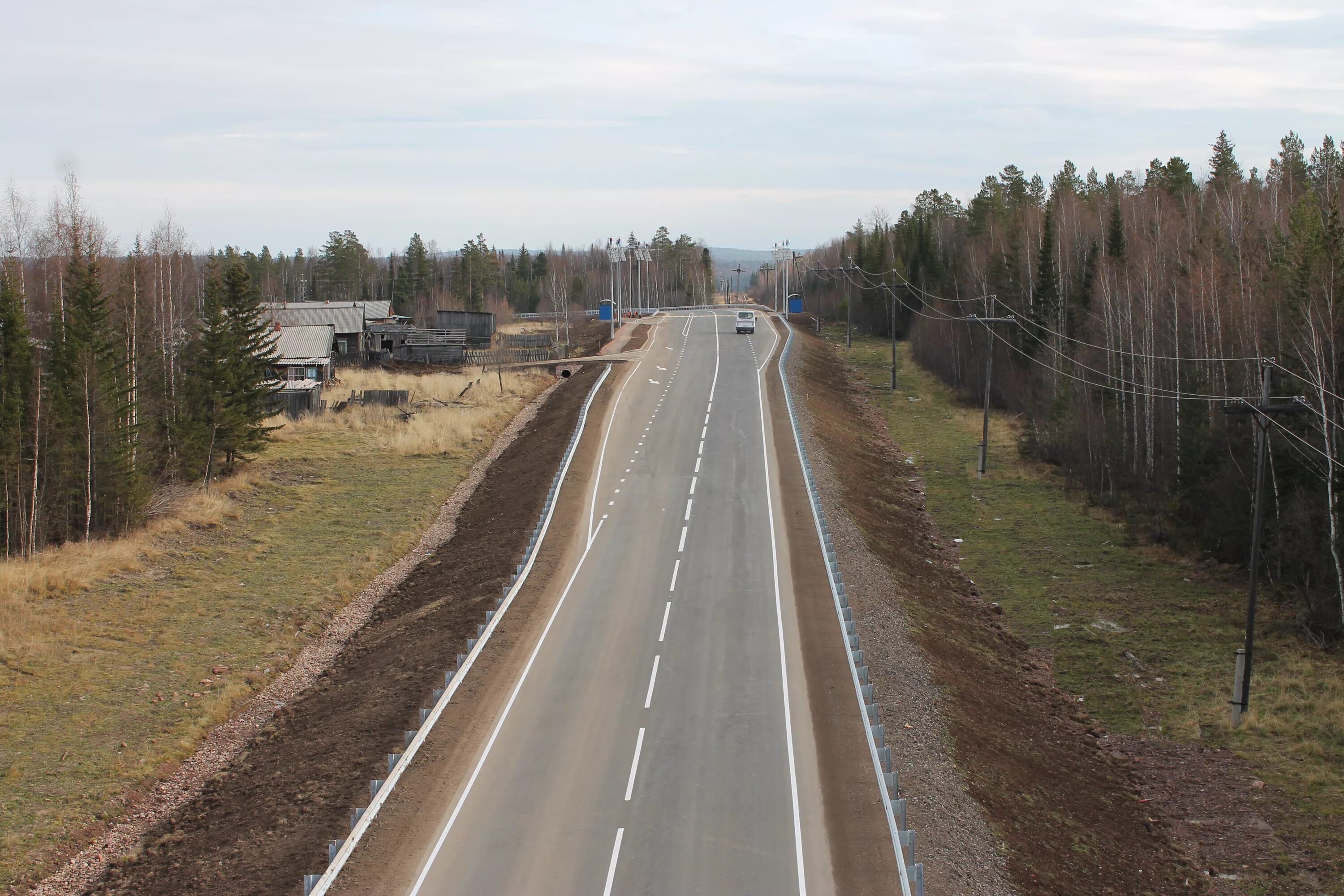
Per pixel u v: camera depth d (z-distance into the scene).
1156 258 51.62
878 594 30.33
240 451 49.00
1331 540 30.48
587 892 15.45
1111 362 52.50
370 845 16.92
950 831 17.27
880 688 23.44
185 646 29.53
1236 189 75.62
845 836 17.09
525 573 32.22
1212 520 38.19
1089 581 36.75
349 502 44.56
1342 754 23.66
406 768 19.70
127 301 48.03
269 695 27.17
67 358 40.41
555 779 19.27
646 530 36.84
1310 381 32.19
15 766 22.48
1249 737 24.91
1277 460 34.19
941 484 50.56
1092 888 17.17
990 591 36.00
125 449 39.69
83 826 20.30
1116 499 46.50
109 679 27.08
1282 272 41.31
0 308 38.12
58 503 37.53
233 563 36.69
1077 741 24.72
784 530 36.50
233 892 15.86
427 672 24.94
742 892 15.43
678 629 27.44
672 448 49.16
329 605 33.34
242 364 50.31
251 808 19.64
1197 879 18.88
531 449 51.41
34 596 31.58
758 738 20.98
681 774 19.41
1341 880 18.83
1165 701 27.25
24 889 18.14
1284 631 31.28
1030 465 54.03
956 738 21.41
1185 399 41.12
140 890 17.19
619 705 22.67
